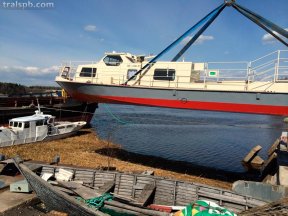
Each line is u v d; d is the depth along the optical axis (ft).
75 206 32.22
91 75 67.82
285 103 44.14
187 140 116.88
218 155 93.45
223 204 36.47
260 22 48.67
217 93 48.80
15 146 71.36
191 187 38.78
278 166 53.06
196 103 50.60
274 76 45.37
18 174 48.62
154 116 209.87
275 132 160.04
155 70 57.41
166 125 161.79
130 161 74.84
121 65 64.18
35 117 79.36
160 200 39.96
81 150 78.64
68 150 76.59
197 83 52.29
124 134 119.65
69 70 71.05
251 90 46.60
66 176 43.21
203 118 227.81
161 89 53.26
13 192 41.16
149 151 90.79
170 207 36.60
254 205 34.50
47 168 45.14
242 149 106.42
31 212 36.96
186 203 38.55
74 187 39.17
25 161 48.19
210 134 139.64
